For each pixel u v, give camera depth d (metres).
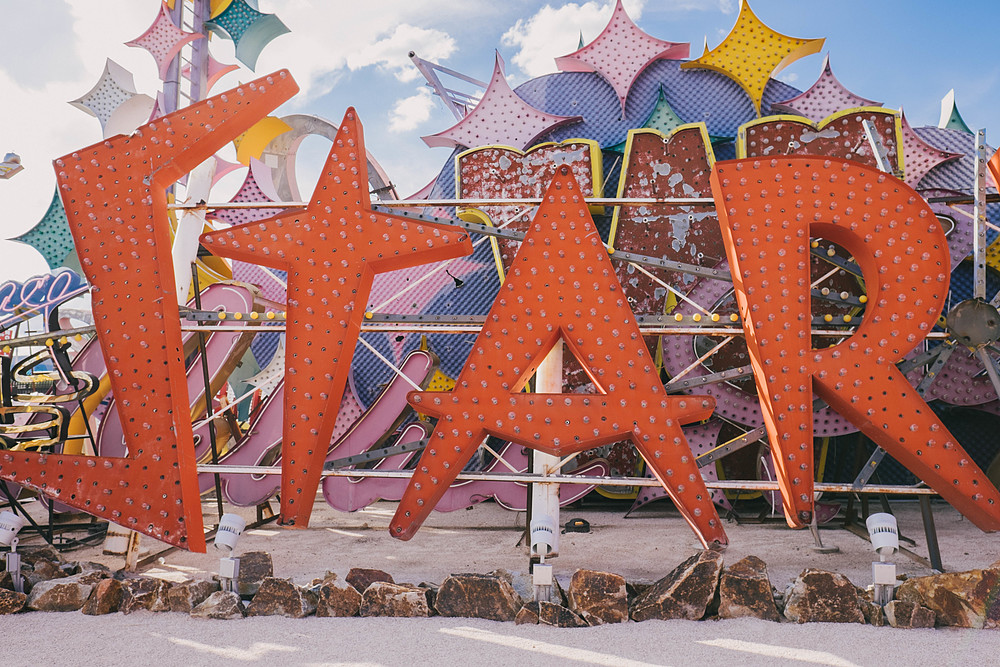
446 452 4.92
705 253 7.48
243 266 9.50
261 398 9.34
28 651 3.85
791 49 9.05
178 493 5.12
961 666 3.45
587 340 4.97
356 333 5.38
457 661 3.65
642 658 3.66
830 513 6.96
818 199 4.95
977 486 4.61
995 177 5.22
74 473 5.24
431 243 5.24
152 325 5.30
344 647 3.87
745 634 3.97
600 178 7.86
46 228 11.37
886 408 4.73
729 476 7.87
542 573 4.34
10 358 6.41
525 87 9.80
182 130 5.51
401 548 6.30
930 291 4.80
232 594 4.48
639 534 6.72
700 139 7.62
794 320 4.86
